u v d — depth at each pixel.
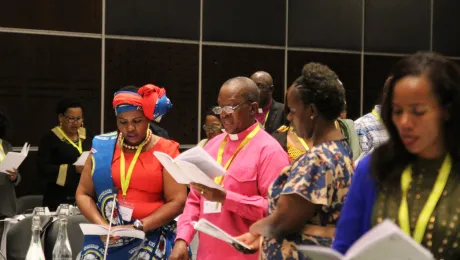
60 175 6.30
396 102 1.74
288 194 2.46
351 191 1.91
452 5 9.91
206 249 3.36
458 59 9.98
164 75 8.18
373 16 9.41
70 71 7.70
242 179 3.22
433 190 1.75
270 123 5.77
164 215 3.42
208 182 3.03
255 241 3.00
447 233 1.71
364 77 9.36
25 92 7.48
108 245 3.39
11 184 5.85
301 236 2.53
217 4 8.45
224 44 8.51
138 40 8.03
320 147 2.49
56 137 6.45
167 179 3.47
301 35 8.95
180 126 8.27
